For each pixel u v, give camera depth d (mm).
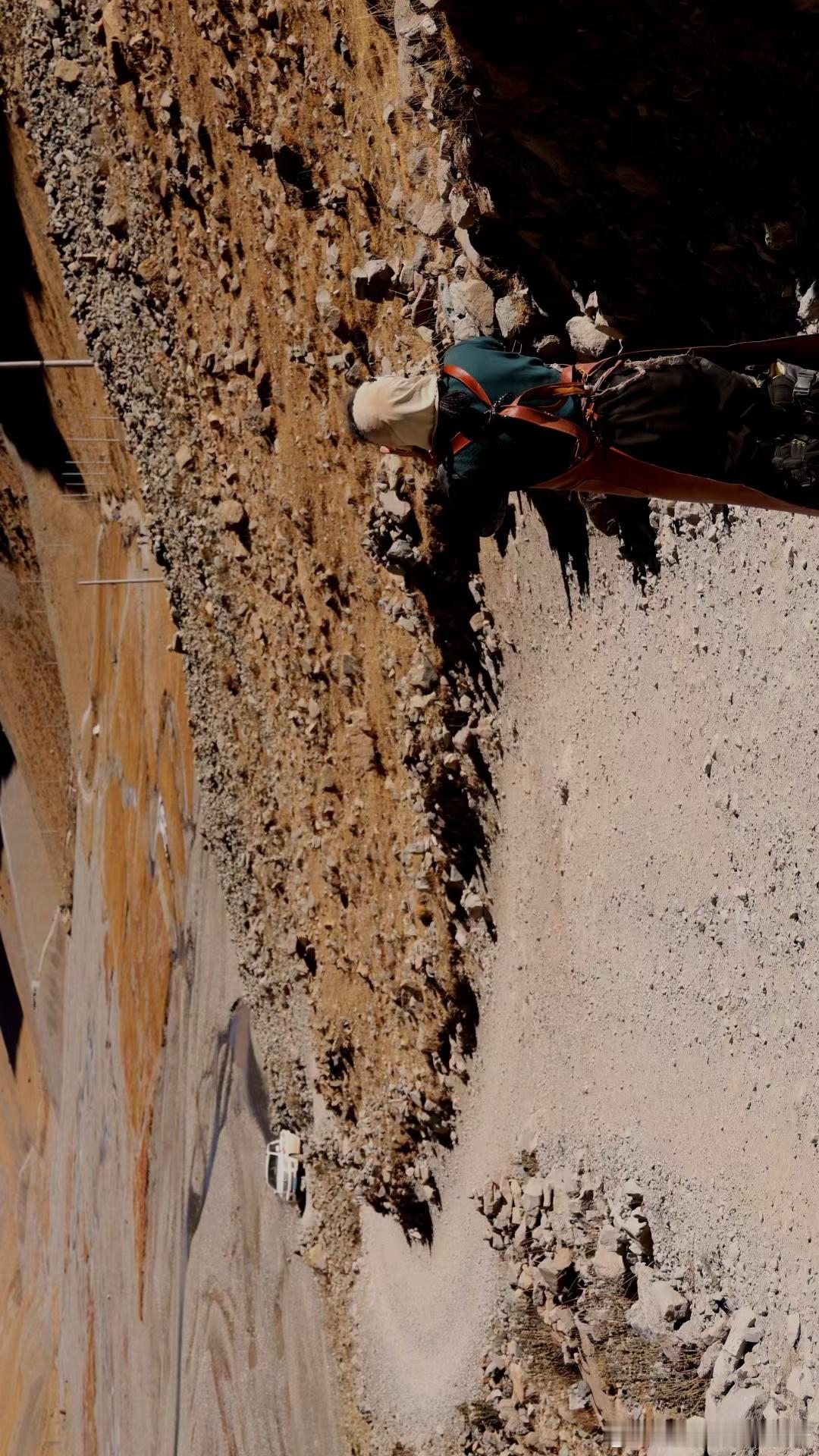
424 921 11469
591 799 8422
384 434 4629
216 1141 20703
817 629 5789
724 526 6449
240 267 13156
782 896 6316
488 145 6727
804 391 4059
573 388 4398
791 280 5453
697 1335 7363
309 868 14867
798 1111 6301
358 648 11875
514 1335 9992
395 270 9148
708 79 5352
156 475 19297
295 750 14727
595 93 5871
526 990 9789
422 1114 11977
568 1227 8945
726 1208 7062
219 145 12922
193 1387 21188
